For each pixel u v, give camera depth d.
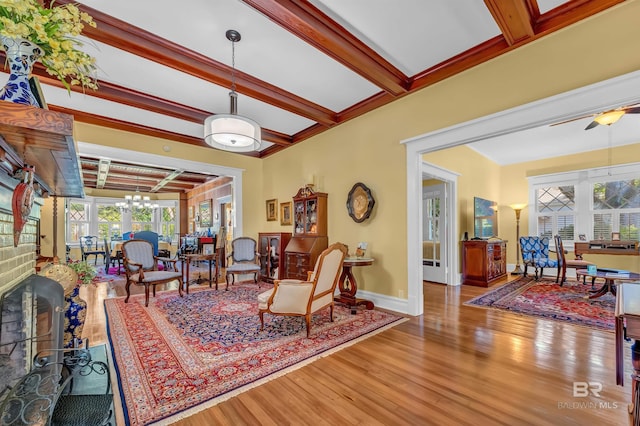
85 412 1.33
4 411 1.09
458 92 3.13
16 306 1.42
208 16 2.40
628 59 2.14
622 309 1.45
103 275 6.56
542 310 3.72
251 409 1.72
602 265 5.91
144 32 2.57
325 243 4.72
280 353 2.46
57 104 3.89
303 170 5.34
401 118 3.71
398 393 1.88
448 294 4.71
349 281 4.05
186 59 2.87
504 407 1.72
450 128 3.15
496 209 7.08
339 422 1.60
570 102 2.39
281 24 2.32
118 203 9.48
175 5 2.28
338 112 4.43
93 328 3.11
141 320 3.34
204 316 3.49
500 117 2.80
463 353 2.46
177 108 4.04
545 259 5.95
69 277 2.29
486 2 2.12
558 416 1.64
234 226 6.06
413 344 2.65
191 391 1.90
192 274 6.79
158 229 11.04
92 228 9.98
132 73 3.24
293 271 4.79
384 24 2.53
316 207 4.77
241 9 2.33
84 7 2.27
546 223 6.72
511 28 2.41
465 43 2.82
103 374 1.76
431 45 2.84
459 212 5.75
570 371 2.14
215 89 3.62
